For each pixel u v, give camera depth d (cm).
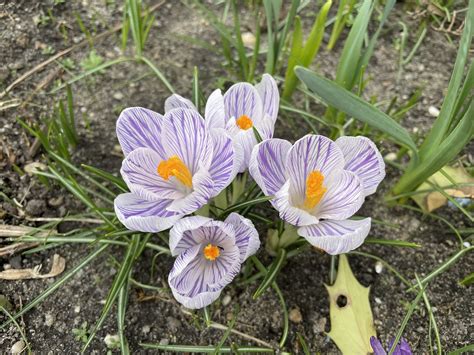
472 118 21
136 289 26
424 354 25
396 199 29
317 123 32
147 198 20
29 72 33
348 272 26
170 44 36
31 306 24
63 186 29
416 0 38
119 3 37
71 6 36
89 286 26
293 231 23
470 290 27
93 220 27
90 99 33
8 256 26
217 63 35
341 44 37
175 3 38
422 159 26
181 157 21
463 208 28
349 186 20
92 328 25
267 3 27
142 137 21
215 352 22
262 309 26
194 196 19
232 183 24
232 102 22
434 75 35
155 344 24
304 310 26
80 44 35
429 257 28
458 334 26
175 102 22
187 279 21
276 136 32
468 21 21
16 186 29
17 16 35
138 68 34
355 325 24
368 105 21
